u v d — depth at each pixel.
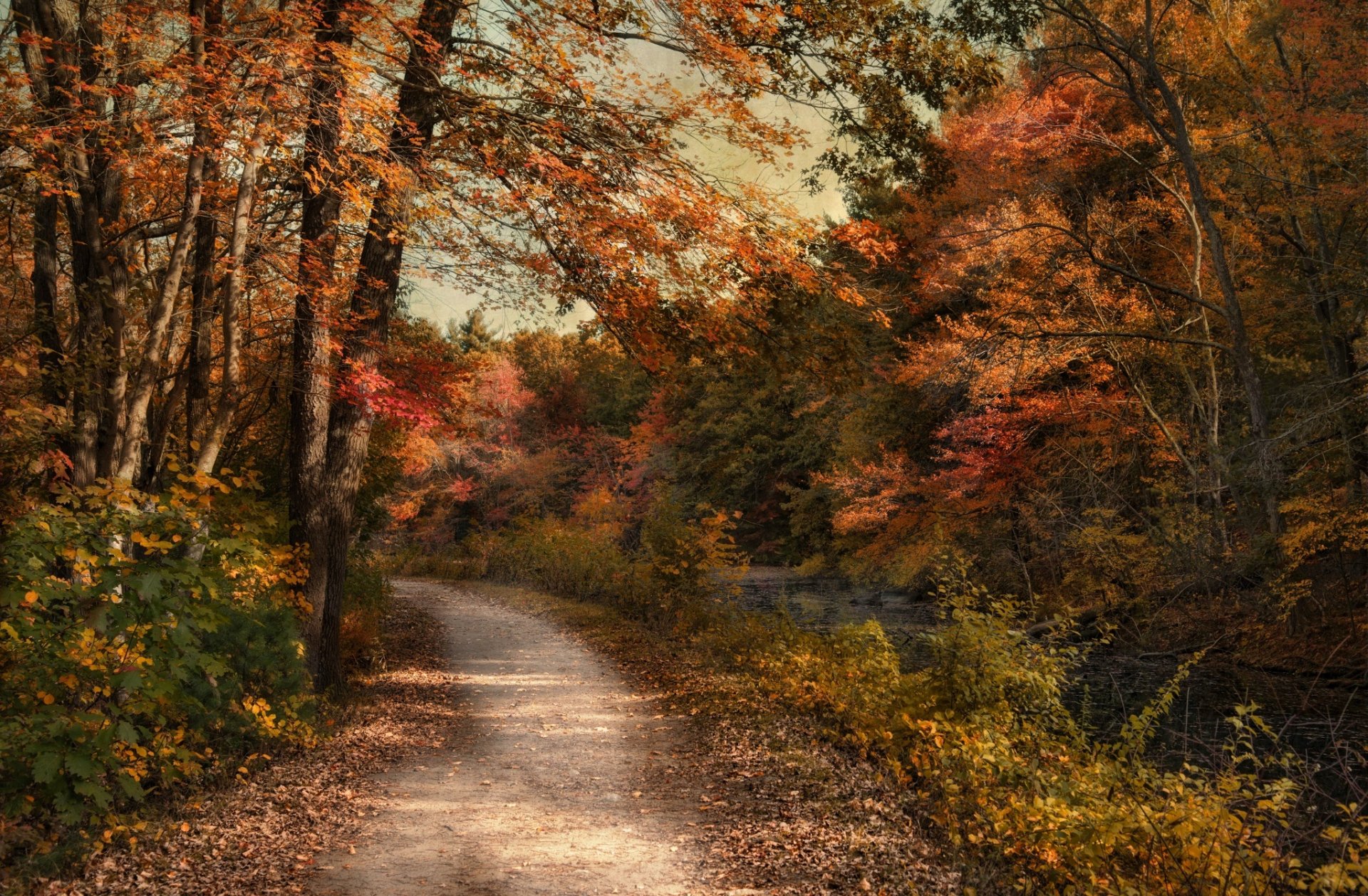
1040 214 18.80
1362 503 14.48
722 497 38.78
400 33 8.86
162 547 5.51
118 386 8.39
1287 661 14.75
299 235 10.34
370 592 17.02
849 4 10.19
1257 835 5.22
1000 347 18.67
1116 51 18.50
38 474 8.31
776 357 11.80
